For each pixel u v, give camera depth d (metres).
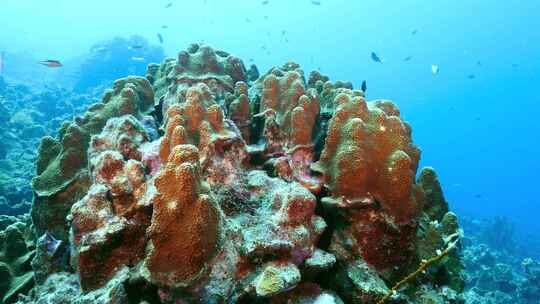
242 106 4.67
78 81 27.09
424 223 3.94
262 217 3.11
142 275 2.49
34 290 3.60
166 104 5.85
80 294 2.97
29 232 5.19
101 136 3.98
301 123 4.03
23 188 9.47
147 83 6.16
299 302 2.74
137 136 3.98
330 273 3.19
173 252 2.38
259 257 2.68
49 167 4.23
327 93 5.40
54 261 3.50
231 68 6.74
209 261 2.46
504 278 14.56
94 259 2.79
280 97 4.73
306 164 3.95
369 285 2.92
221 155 3.50
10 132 12.99
